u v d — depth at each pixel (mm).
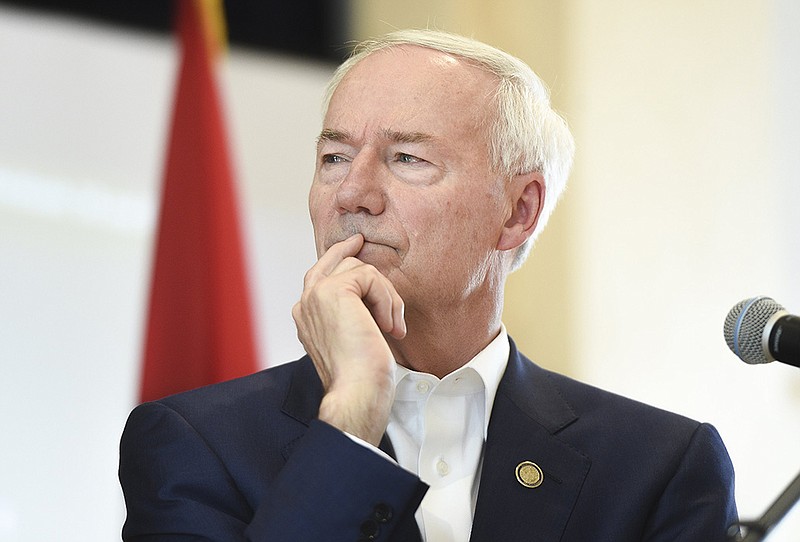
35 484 14727
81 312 15336
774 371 17406
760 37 18141
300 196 17422
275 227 17125
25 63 15695
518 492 7906
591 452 8219
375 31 18203
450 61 8359
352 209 7941
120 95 16188
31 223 15320
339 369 7414
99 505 14984
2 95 15492
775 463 17188
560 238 17391
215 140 15305
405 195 7957
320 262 7828
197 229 14984
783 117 18062
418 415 8211
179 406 8102
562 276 17359
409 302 8000
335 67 18172
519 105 8555
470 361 8352
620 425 8414
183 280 14836
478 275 8250
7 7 15758
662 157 17734
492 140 8312
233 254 15070
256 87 17469
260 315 16703
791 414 17328
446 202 8016
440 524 7820
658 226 17609
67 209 15555
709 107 17922
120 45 16328
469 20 17812
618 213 17531
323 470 7016
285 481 7055
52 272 15305
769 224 17797
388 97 8102
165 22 16719
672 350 17422
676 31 17953
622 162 17609
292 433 8016
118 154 16016
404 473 7023
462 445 8203
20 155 15445
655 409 8648
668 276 17562
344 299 7520
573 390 8773
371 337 7449
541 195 8758
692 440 8383
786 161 17984
